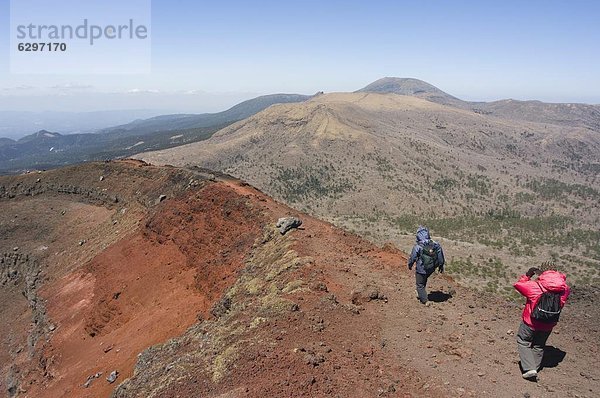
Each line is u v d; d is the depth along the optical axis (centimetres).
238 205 2877
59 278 3938
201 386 1011
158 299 2695
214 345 1229
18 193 5622
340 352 1084
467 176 19725
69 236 4775
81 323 2984
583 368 1038
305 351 1065
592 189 19588
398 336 1196
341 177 18188
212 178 3781
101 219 4822
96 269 3531
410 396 910
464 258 6988
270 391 917
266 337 1170
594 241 10275
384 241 7756
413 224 11119
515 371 1019
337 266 1739
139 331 2386
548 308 951
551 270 991
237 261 2364
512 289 5153
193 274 2686
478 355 1096
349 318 1278
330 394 901
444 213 14600
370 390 924
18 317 3841
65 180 5691
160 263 3045
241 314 1412
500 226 11600
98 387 1991
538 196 17950
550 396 913
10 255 4706
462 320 1314
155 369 1296
